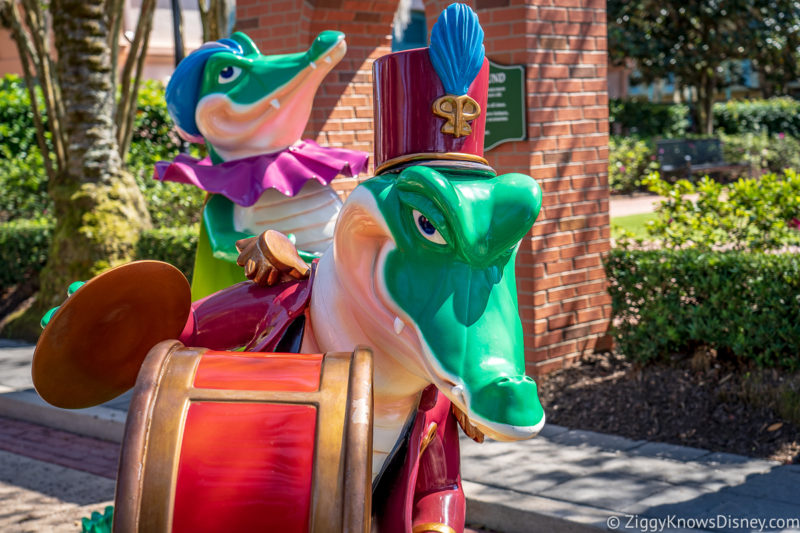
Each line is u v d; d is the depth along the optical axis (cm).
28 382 750
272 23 773
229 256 318
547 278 663
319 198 339
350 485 169
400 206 199
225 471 173
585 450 534
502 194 195
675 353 632
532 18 644
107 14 950
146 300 225
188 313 239
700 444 534
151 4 960
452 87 210
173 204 1078
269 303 246
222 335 249
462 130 211
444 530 230
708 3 2152
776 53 2364
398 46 1828
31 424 688
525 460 519
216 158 352
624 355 657
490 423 185
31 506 519
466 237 189
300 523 170
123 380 240
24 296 998
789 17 2208
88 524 311
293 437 175
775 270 564
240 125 341
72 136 929
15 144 1369
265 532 170
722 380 585
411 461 223
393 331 205
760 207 686
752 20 2284
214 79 345
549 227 663
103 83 938
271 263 245
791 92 3191
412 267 200
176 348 194
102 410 662
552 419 594
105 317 221
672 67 2300
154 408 178
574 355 684
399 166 214
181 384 182
